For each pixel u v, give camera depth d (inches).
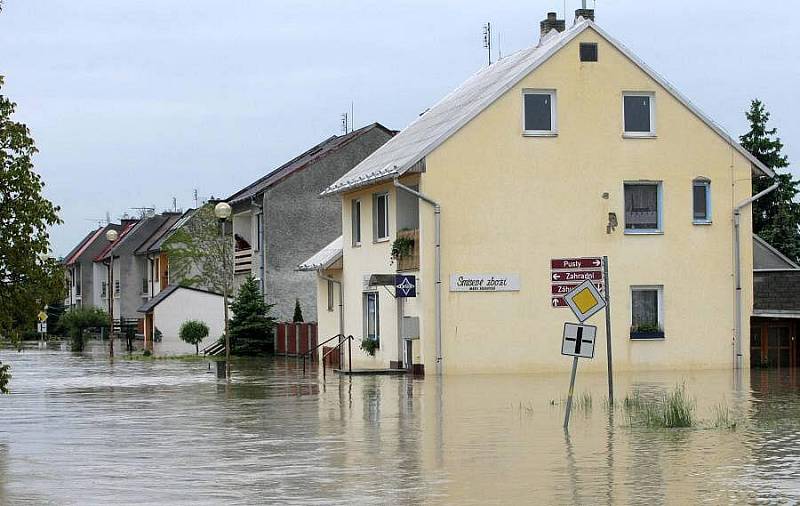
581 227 2084.2
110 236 2972.4
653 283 2113.7
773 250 2425.0
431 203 2018.9
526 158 2062.0
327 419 1279.5
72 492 797.9
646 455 943.0
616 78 2105.1
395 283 2018.9
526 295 2053.4
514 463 912.9
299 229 3294.8
